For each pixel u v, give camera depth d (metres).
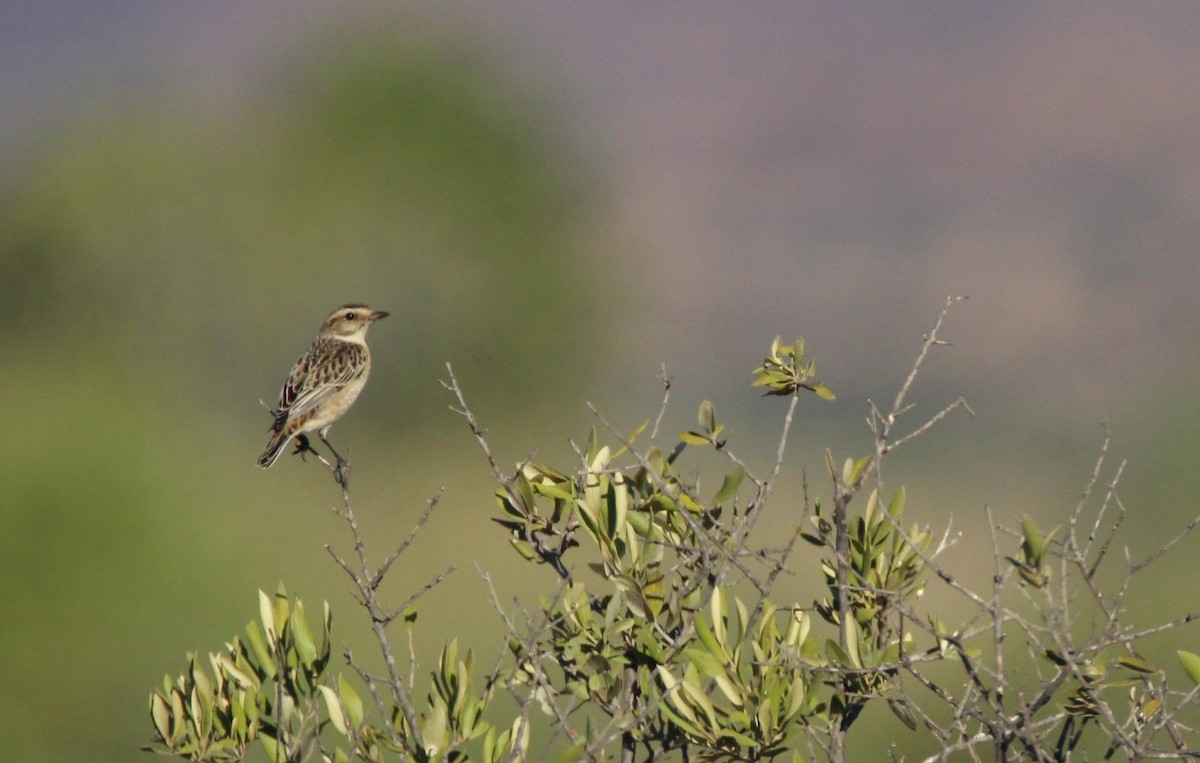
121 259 42.56
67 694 16.36
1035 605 5.21
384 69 47.12
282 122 46.88
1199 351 67.62
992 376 77.31
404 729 5.69
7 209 44.09
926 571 5.93
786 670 5.53
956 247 109.12
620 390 50.69
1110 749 5.19
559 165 49.16
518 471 6.03
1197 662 5.30
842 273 105.94
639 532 5.96
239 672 5.91
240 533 20.27
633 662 5.70
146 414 23.92
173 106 47.53
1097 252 102.12
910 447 40.59
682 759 5.68
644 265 54.81
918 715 5.49
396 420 42.44
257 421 40.50
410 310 44.41
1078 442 43.69
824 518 6.02
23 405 21.61
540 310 45.88
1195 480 28.27
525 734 5.47
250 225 43.56
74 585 16.94
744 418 42.12
